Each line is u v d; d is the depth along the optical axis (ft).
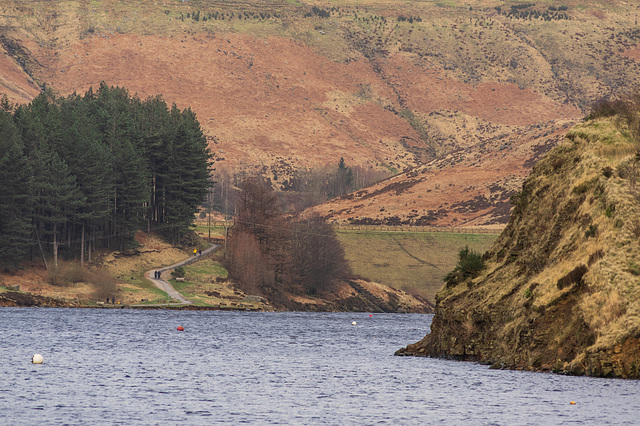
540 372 257.14
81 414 187.93
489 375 257.96
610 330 242.78
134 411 193.16
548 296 267.18
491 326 292.40
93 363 298.76
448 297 318.24
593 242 266.16
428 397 217.56
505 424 179.52
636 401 203.82
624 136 299.99
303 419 185.26
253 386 240.73
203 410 195.83
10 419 180.34
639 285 246.27
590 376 242.99
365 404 207.31
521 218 320.91
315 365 304.50
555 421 181.98
